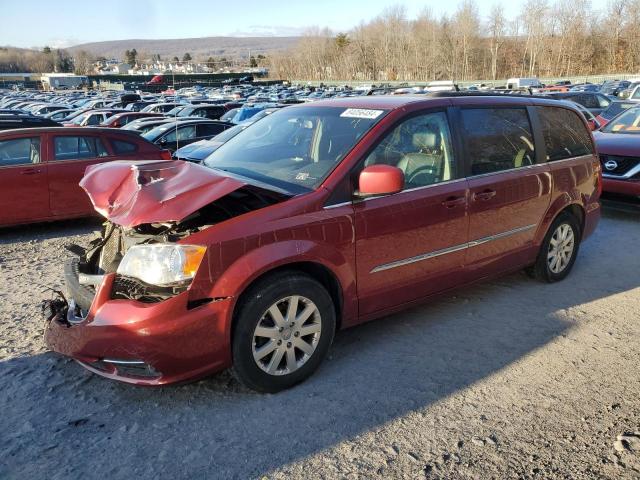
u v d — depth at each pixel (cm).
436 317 450
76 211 788
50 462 278
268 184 364
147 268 304
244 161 413
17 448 288
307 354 346
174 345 297
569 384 350
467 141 426
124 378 309
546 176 482
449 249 413
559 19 8800
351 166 360
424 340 410
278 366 334
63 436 298
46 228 806
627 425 308
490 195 432
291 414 318
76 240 734
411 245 386
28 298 502
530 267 520
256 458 281
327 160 371
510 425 308
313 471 272
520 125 475
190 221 337
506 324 437
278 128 440
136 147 839
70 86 8962
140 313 293
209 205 351
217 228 310
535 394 339
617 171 767
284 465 276
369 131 376
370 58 10775
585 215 540
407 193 383
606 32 8556
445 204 401
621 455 282
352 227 352
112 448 289
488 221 437
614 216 814
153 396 335
